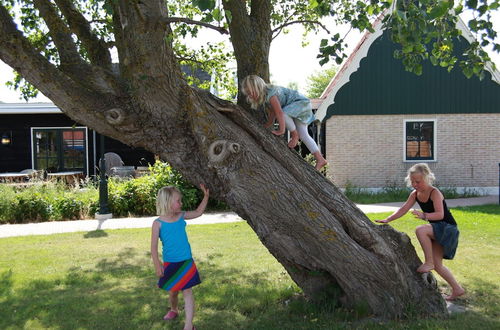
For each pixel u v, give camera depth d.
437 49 5.22
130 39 3.86
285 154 4.25
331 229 4.09
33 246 8.44
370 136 16.39
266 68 4.69
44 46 6.63
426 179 4.63
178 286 4.21
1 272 6.50
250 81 4.12
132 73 3.89
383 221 4.77
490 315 4.42
